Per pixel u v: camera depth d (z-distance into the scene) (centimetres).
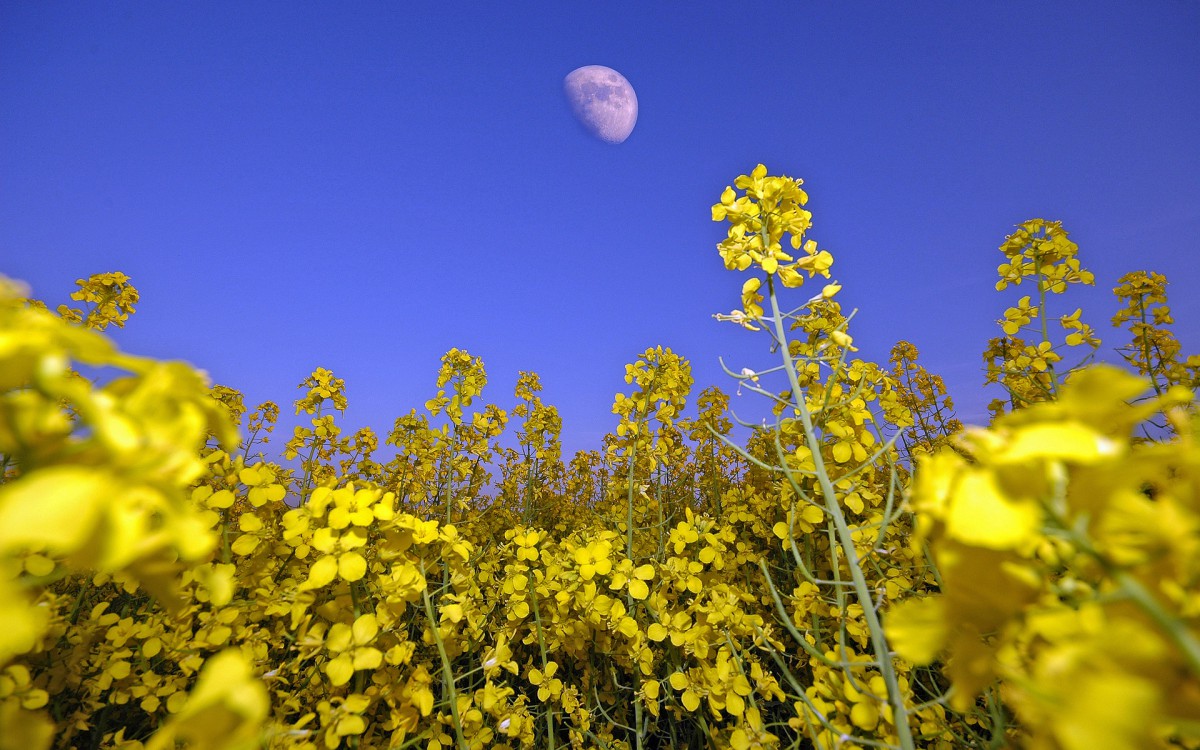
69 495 39
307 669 190
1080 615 45
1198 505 40
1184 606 39
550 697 243
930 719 174
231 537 228
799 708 172
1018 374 353
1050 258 327
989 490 43
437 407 408
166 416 49
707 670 205
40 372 42
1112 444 42
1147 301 367
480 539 468
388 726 171
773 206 185
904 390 494
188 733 44
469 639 247
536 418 532
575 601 258
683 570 252
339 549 152
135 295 436
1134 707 34
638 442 338
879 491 208
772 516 321
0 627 38
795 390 168
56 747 174
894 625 51
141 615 239
